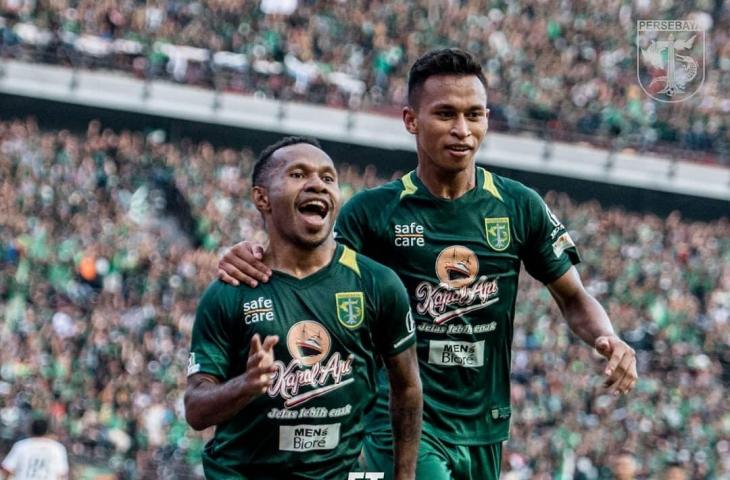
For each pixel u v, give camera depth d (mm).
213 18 53312
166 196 46312
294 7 54781
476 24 56562
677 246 50438
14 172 43344
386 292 8047
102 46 51125
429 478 9258
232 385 7410
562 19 57562
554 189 55688
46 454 18141
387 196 9531
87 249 40312
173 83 51562
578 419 36969
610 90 56062
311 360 7867
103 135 48438
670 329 44938
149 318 37219
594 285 46906
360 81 53781
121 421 32281
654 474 34719
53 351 34500
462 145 9148
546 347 40219
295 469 7879
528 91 55219
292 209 7859
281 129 52562
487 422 9641
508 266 9555
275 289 7914
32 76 49969
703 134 55906
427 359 9477
